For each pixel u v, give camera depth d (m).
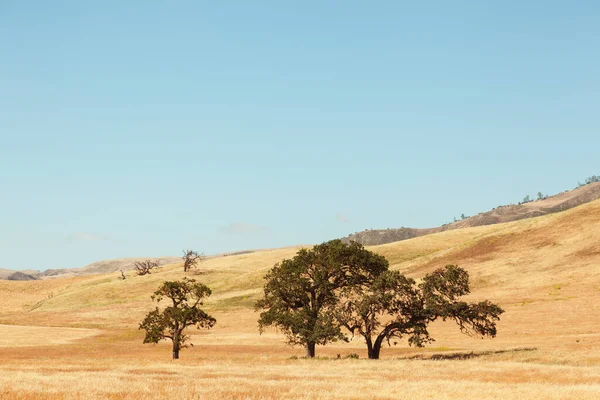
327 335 53.16
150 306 130.38
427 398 23.25
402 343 69.25
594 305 81.94
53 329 100.81
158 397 21.73
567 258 119.31
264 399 21.98
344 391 25.61
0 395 21.70
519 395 24.31
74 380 28.41
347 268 57.88
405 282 53.38
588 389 26.56
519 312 83.12
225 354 63.56
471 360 46.19
